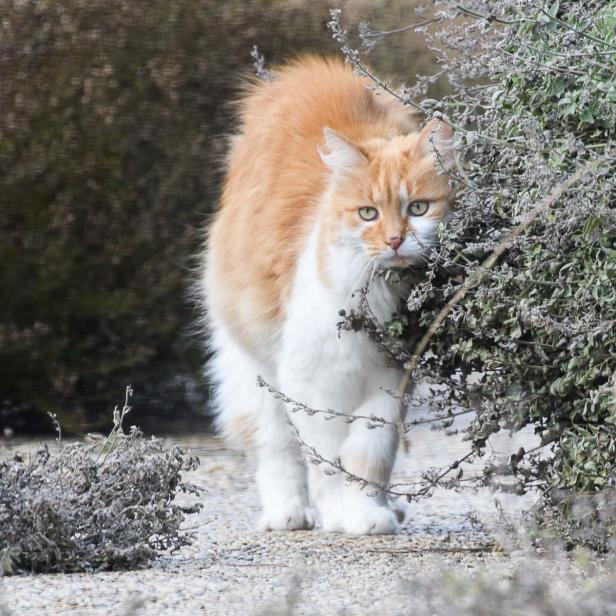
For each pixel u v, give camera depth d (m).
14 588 8.62
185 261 17.64
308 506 11.73
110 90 17.41
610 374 8.63
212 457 15.82
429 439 16.25
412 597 7.37
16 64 17.31
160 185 17.56
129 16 17.39
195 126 17.55
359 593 8.25
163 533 9.73
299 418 10.77
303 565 9.22
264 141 12.03
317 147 11.26
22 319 17.58
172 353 18.02
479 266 8.95
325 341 10.45
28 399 17.81
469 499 12.44
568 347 8.62
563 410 9.20
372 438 10.56
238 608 7.89
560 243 8.51
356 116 11.75
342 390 10.56
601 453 8.74
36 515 9.19
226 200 12.52
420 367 9.59
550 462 9.41
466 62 9.35
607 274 8.34
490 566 8.92
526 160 8.81
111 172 17.45
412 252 9.97
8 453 16.08
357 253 10.25
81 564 9.28
